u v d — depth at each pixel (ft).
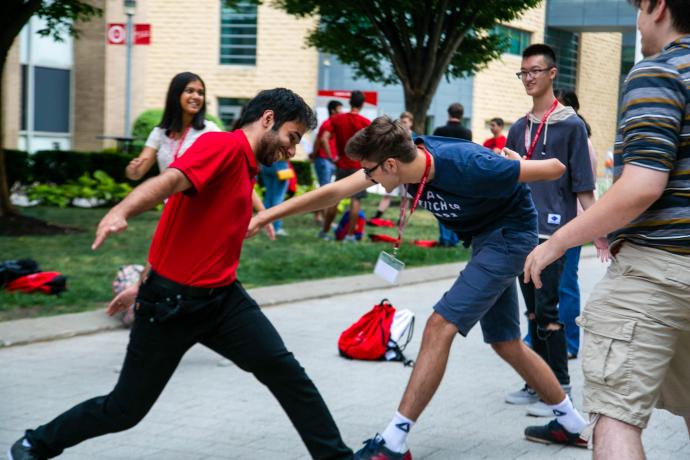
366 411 17.03
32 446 11.91
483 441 15.39
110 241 39.40
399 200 69.05
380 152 12.75
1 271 27.22
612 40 108.17
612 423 9.66
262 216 13.80
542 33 94.84
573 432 15.08
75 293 26.89
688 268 9.58
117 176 58.08
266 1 84.07
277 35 84.74
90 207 55.88
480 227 13.94
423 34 52.65
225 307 11.89
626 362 9.63
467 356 22.27
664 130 9.25
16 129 63.93
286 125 11.84
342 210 59.06
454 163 12.92
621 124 9.70
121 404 11.69
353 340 21.44
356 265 36.55
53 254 35.09
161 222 11.69
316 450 12.26
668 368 10.28
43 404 16.78
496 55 57.36
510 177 12.93
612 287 9.90
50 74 69.77
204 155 10.98
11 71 63.05
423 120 54.29
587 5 92.68
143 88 73.05
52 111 70.33
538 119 18.45
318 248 40.45
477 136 90.12
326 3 49.39
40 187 55.88
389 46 54.44
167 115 21.07
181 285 11.48
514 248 13.69
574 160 18.12
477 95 89.45
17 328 22.44
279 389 12.10
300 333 24.17
